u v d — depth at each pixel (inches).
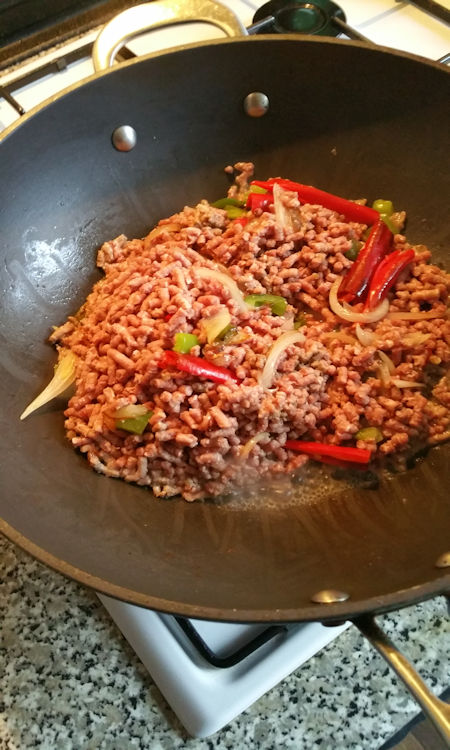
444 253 13.4
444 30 16.6
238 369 11.6
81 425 11.5
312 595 8.3
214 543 10.5
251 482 11.6
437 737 9.5
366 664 10.2
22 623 10.7
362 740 9.5
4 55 17.4
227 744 9.6
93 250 14.1
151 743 9.7
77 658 10.4
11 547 11.5
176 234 13.8
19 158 12.3
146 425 11.3
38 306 12.9
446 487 10.9
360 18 17.1
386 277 12.8
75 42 17.5
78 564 8.5
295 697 9.9
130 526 10.3
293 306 13.2
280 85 13.6
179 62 12.9
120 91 12.9
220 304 11.9
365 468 11.7
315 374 11.8
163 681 9.7
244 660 9.8
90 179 13.7
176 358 11.1
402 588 7.6
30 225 12.9
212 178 14.9
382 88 12.9
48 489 10.3
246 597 8.3
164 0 15.1
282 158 14.7
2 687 10.2
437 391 12.1
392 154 13.7
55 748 9.6
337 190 14.5
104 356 12.1
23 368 12.1
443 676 10.0
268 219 13.2
